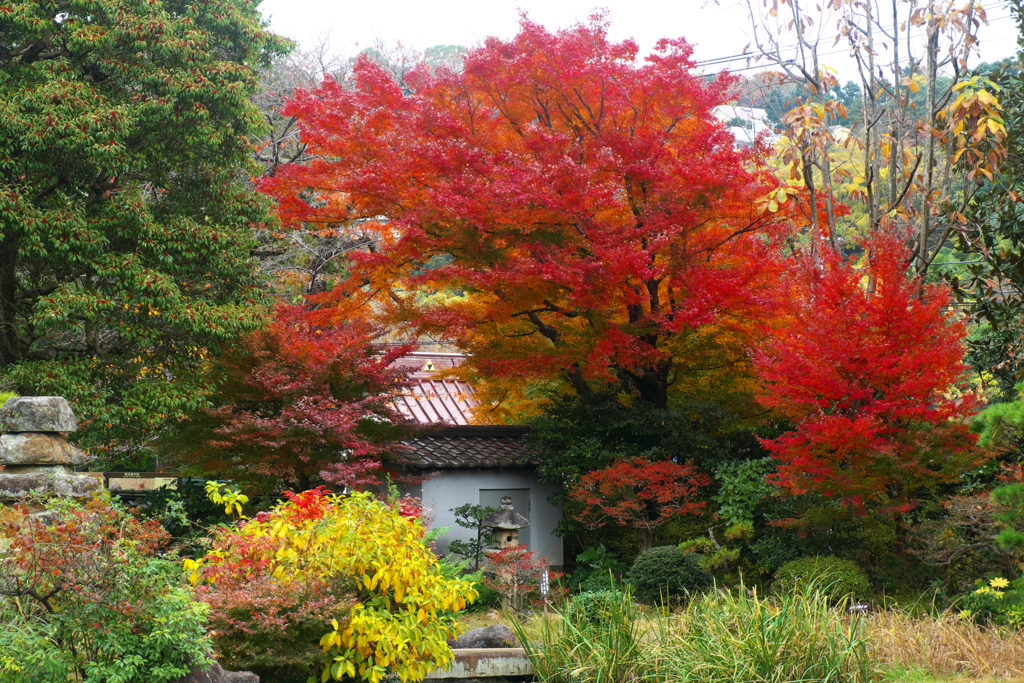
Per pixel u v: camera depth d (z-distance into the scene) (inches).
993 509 427.2
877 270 444.5
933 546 440.5
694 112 551.5
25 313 577.3
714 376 637.3
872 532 468.1
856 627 306.2
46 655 191.5
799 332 450.9
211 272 575.5
